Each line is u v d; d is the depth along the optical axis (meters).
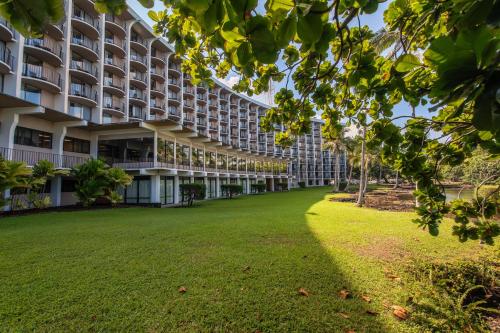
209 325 2.35
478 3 0.64
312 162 69.19
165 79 31.34
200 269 3.68
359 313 2.55
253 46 0.90
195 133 19.27
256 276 3.44
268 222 7.92
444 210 2.36
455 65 0.65
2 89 14.59
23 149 13.92
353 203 16.34
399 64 1.20
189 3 0.86
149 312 2.54
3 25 13.95
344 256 4.33
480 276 3.33
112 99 23.81
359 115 2.54
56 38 18.06
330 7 0.94
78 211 11.88
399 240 5.54
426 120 2.01
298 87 2.27
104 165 14.16
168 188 18.84
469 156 2.25
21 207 11.51
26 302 2.72
